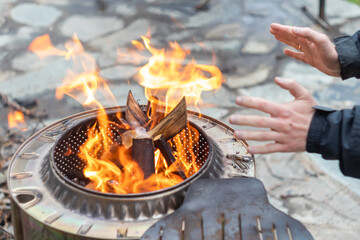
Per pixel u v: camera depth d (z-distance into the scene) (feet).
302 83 9.52
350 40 3.92
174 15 12.75
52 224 3.17
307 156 7.63
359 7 12.98
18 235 3.67
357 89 9.30
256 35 11.56
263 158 7.59
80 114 4.58
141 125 4.15
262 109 3.18
